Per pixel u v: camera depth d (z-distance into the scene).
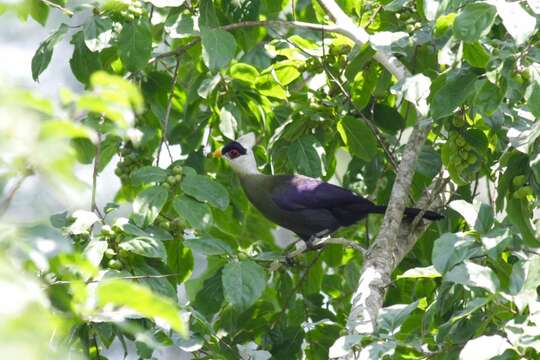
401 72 9.62
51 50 9.64
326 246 11.73
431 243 10.75
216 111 10.96
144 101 10.72
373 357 6.25
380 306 8.27
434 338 7.59
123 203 11.43
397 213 9.21
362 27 10.90
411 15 11.20
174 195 8.80
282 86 10.95
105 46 9.16
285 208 11.45
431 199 9.72
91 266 3.96
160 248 7.84
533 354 6.58
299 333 10.10
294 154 10.47
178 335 7.61
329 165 12.13
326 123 10.83
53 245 3.77
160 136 11.40
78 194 3.49
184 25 9.81
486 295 6.87
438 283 10.61
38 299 3.14
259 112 10.91
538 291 7.72
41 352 2.88
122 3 9.30
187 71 12.62
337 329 10.16
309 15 12.19
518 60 7.25
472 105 7.84
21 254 3.80
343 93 10.87
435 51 10.09
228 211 11.81
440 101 7.54
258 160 12.33
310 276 11.70
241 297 8.09
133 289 3.30
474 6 6.93
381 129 11.10
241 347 8.01
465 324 7.26
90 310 4.39
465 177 9.02
